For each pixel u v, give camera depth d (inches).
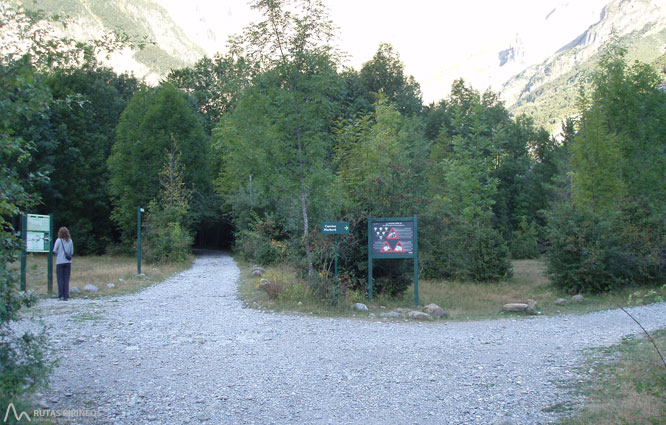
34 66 181.6
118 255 1536.7
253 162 524.4
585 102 927.0
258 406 213.0
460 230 896.3
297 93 529.0
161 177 1482.5
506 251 899.4
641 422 183.8
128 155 1541.6
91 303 500.7
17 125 186.1
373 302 525.0
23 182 189.0
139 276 761.0
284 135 528.7
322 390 235.1
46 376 190.5
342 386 241.3
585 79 952.3
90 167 1596.9
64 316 417.1
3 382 171.9
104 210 1673.2
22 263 501.0
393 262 561.3
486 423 194.9
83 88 1584.6
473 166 977.5
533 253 1636.3
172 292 611.5
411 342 343.0
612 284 659.4
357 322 422.0
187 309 473.7
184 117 1619.1
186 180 1615.4
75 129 1549.0
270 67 537.6
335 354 304.3
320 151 539.8
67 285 523.8
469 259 888.9
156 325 388.5
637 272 693.9
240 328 383.6
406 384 245.0
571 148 893.2
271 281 541.6
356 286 557.0
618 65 908.0
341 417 201.6
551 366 278.5
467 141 1035.3
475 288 773.3
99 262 1179.9
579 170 875.4
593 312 519.5
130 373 257.1
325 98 534.6
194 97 2133.4
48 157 1381.6
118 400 215.9
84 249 1599.4
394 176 607.5
